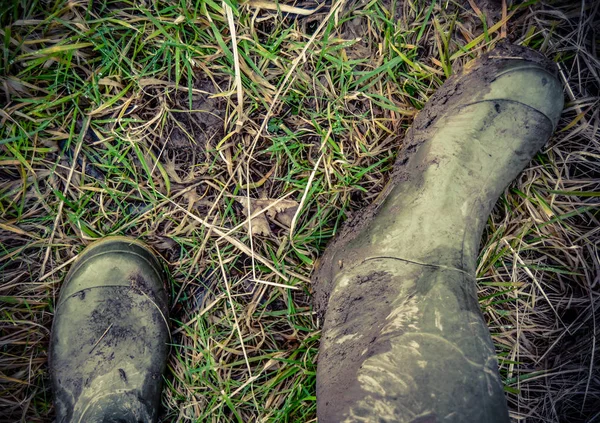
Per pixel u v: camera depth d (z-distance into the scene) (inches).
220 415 39.8
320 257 39.5
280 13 37.8
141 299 38.0
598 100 38.1
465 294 29.8
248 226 39.8
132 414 36.2
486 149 34.7
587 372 41.3
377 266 32.4
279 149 38.7
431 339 27.2
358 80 38.0
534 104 35.1
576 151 39.0
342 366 29.2
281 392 39.6
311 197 39.8
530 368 42.1
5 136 37.3
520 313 41.4
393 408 25.6
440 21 38.6
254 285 40.5
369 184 40.1
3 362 39.5
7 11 35.8
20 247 38.8
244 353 37.9
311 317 40.4
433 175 33.7
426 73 38.7
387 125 39.7
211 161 39.2
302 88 38.5
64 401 36.7
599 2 37.0
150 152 38.6
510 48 36.7
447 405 25.5
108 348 37.3
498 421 25.7
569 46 38.1
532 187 39.8
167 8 36.5
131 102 38.2
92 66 37.4
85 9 36.5
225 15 36.8
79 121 38.0
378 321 29.5
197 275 40.3
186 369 39.8
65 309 37.4
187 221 39.7
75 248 39.7
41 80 37.0
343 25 38.3
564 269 41.0
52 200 38.8
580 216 40.2
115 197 38.9
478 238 33.9
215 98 38.8
